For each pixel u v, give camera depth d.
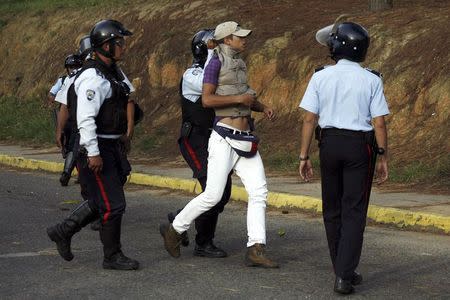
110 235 7.43
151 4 21.44
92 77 7.05
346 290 6.52
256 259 7.52
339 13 16.97
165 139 16.86
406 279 7.09
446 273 7.30
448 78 13.28
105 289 6.85
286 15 17.61
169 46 18.92
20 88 23.58
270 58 16.28
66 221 7.47
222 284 6.96
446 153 12.30
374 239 8.81
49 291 6.81
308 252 8.23
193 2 20.25
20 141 20.30
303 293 6.66
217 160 7.42
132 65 19.88
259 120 15.77
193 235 9.20
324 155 6.54
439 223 9.19
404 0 16.86
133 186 13.50
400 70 14.05
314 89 6.55
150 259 7.96
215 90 7.42
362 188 6.48
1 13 26.33
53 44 23.52
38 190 13.05
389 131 13.53
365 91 6.46
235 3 19.16
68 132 11.31
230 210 10.87
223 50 7.46
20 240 8.97
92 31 7.19
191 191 12.60
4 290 6.86
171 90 18.45
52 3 25.62
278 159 13.97
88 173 7.25
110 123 7.16
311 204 10.61
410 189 11.38
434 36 14.12
